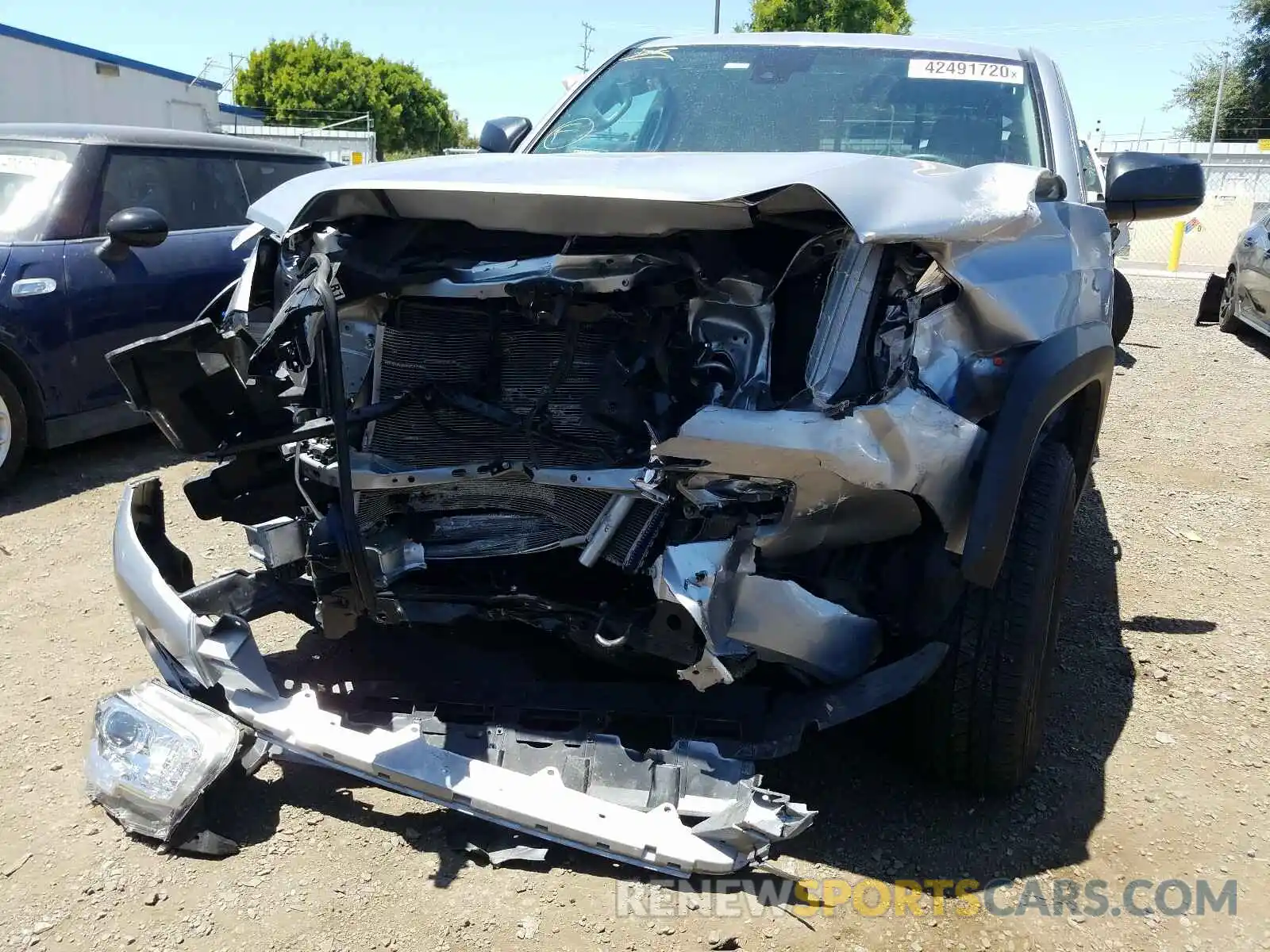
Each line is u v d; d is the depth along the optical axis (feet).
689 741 7.84
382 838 8.21
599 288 7.27
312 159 22.29
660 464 7.25
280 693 8.64
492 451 8.02
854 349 7.22
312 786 8.81
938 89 11.69
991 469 7.46
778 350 7.48
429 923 7.30
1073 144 11.02
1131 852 8.21
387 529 8.41
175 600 8.46
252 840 8.14
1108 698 10.55
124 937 7.13
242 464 9.22
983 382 7.75
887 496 7.34
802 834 8.35
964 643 7.96
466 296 7.55
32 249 15.94
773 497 7.25
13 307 15.49
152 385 7.89
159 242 14.39
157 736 8.18
